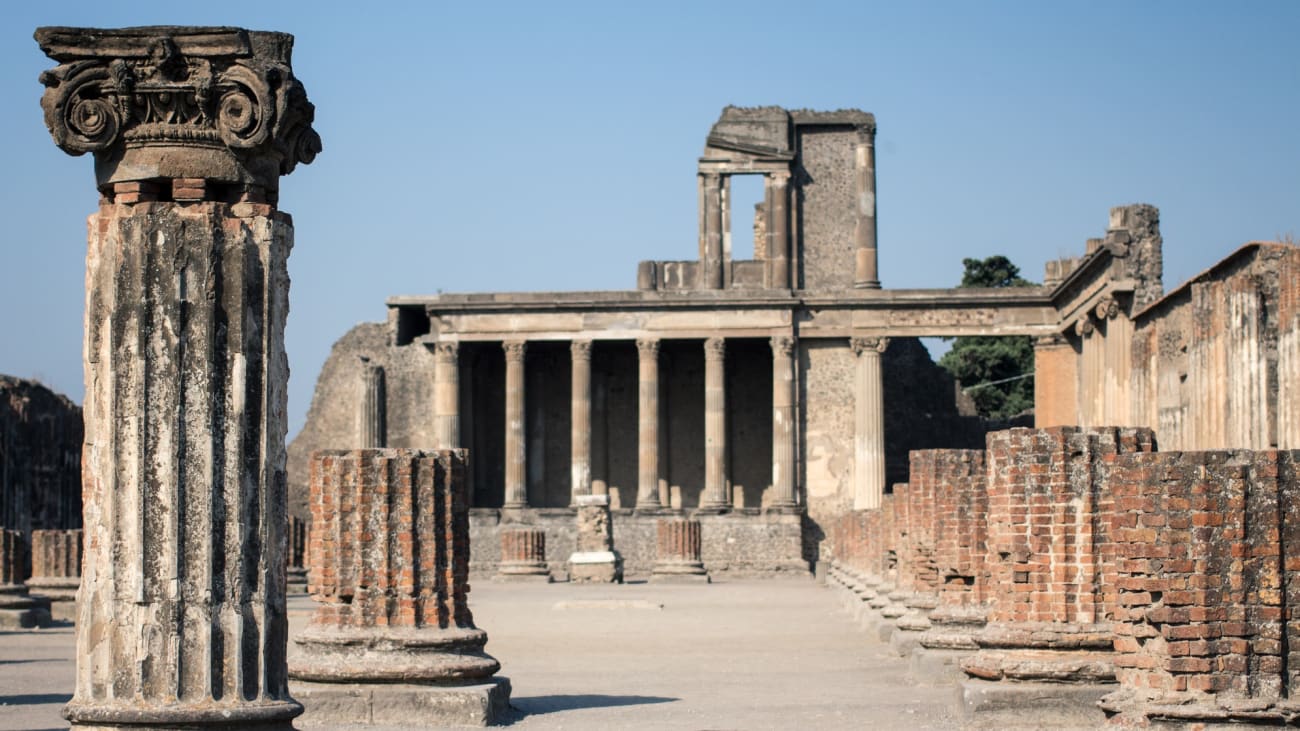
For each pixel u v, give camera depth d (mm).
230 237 14211
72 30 14297
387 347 92125
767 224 90188
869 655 34531
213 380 14047
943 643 27938
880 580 42375
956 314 87250
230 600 14008
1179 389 58875
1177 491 17797
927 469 33312
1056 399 86438
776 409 87125
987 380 124312
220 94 14336
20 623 44562
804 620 46688
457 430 88688
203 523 13938
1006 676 21906
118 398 13969
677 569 76125
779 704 25656
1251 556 17641
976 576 28156
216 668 13930
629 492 93562
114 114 14289
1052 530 22062
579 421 87688
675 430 93750
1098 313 75062
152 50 14266
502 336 88500
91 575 14008
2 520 70312
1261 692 17531
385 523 23531
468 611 24141
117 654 13867
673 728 22625
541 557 77000
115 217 14188
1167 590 17719
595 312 88250
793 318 87812
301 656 23219
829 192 90750
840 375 87938
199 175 14312
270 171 14641
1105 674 21641
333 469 23703
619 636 41219
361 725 22609
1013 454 22328
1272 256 47312
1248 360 47750
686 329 87812
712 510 86188
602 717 24219
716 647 37750
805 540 87250
